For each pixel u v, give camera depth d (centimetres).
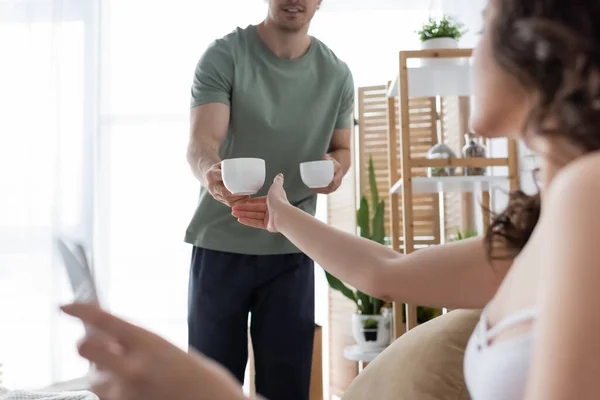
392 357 107
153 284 435
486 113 57
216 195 175
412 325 250
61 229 427
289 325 206
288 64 207
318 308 420
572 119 47
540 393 38
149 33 439
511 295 62
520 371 55
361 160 407
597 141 47
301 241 115
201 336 206
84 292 57
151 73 439
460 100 356
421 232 384
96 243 432
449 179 254
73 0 438
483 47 57
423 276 98
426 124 395
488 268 94
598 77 46
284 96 207
